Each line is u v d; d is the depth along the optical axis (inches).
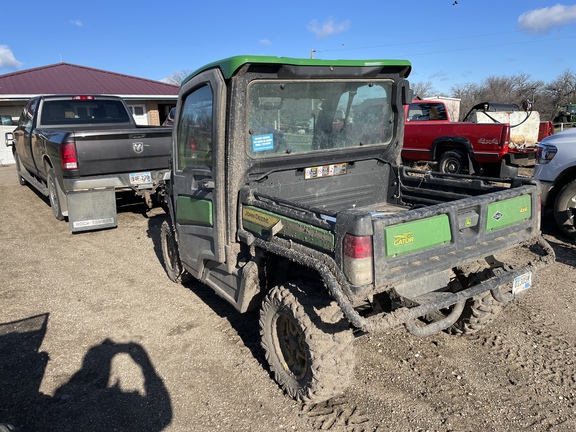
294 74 133.3
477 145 418.0
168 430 118.3
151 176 301.9
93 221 286.7
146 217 338.6
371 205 176.9
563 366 140.4
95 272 230.5
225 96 130.4
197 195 151.9
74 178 278.4
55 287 212.1
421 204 170.1
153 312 185.5
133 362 149.6
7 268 236.7
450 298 113.0
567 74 1648.6
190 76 148.8
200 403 128.6
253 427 118.4
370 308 134.2
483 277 140.8
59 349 158.2
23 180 480.7
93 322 177.6
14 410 127.0
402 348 152.9
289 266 137.1
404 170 173.9
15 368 147.2
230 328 170.7
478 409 123.0
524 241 135.3
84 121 353.4
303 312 116.9
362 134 163.5
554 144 257.9
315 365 114.2
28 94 742.5
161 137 303.3
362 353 150.4
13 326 174.9
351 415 121.7
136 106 860.0
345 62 140.6
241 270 139.3
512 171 406.6
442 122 459.8
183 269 202.1
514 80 1835.6
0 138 722.8
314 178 157.2
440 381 135.3
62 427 120.3
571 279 205.0
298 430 116.8
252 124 134.6
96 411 126.2
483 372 138.9
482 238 124.3
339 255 104.3
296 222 118.0
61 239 285.9
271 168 143.3
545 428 115.6
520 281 129.7
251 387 135.0
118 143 286.2
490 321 156.3
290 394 127.8
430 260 112.2
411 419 119.7
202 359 150.4
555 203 259.4
